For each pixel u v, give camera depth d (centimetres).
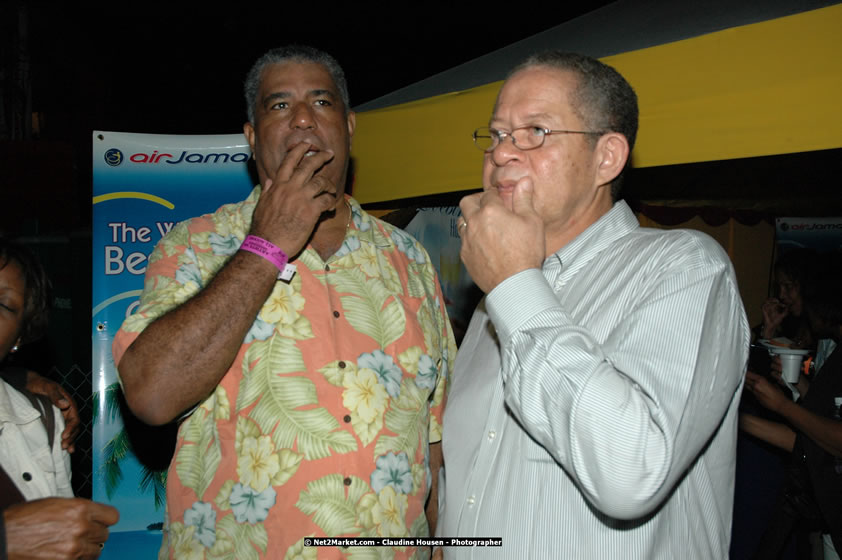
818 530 271
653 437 109
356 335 170
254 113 189
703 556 131
